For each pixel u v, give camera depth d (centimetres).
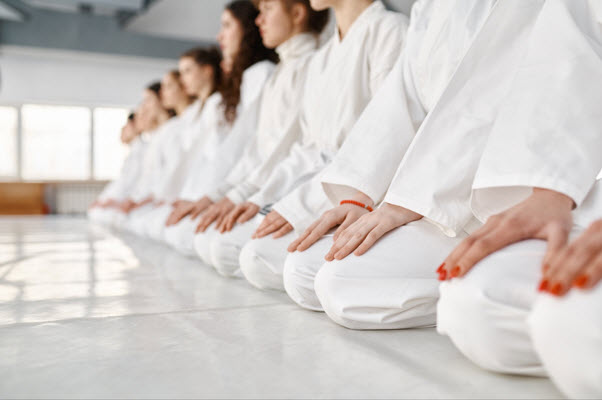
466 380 70
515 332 66
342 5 174
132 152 540
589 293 57
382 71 159
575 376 57
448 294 71
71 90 904
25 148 909
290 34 223
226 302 129
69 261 221
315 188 139
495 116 97
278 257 139
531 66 85
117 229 459
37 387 69
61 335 96
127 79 930
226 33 271
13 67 877
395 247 100
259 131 228
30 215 874
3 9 699
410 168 99
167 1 723
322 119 172
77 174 935
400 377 72
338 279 99
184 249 226
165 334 96
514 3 100
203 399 64
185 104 434
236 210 171
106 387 69
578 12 88
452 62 116
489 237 70
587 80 80
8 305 125
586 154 75
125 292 144
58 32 782
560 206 73
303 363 78
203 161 296
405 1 312
